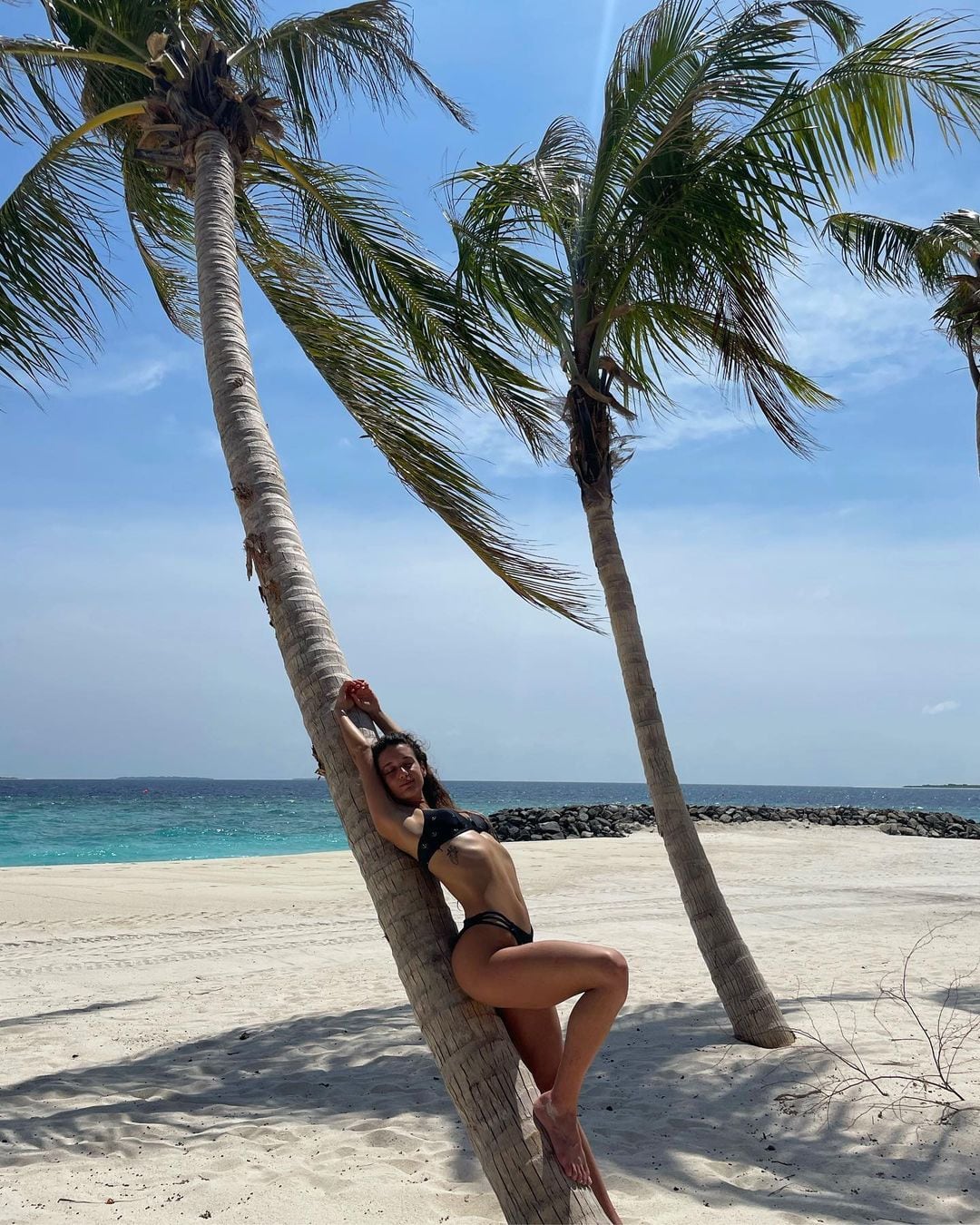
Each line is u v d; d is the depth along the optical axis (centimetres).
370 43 750
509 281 783
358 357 741
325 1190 424
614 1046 682
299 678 341
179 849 3269
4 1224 390
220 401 439
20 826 4359
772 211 700
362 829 312
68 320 721
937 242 1160
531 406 810
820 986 867
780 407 791
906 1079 547
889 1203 401
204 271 518
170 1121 542
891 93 676
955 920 1361
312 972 1045
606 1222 263
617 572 741
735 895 1703
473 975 284
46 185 727
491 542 720
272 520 379
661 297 770
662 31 696
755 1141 480
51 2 730
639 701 723
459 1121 523
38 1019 834
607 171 730
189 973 1052
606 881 1941
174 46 675
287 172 784
